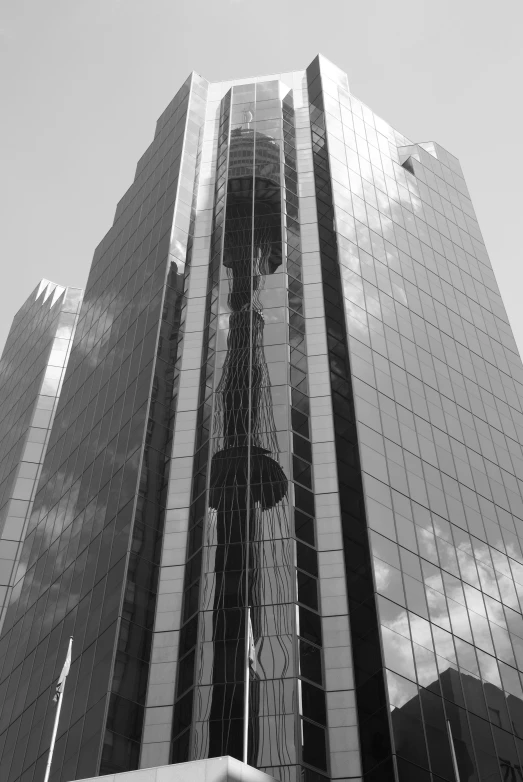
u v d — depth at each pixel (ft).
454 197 368.27
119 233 346.33
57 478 271.49
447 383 271.49
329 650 186.60
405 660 182.70
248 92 346.33
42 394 370.53
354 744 171.01
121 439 243.19
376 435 230.07
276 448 222.89
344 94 358.23
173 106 366.63
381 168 341.41
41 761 184.34
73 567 226.38
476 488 243.19
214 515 209.67
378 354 256.11
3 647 237.66
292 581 195.31
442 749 171.53
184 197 306.55
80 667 193.16
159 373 250.16
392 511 213.46
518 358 316.60
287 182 306.55
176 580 202.80
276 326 255.50
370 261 288.30
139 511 215.10
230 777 141.49
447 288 313.73
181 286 277.64
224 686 177.37
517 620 213.46
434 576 206.49
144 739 175.32
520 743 184.03
